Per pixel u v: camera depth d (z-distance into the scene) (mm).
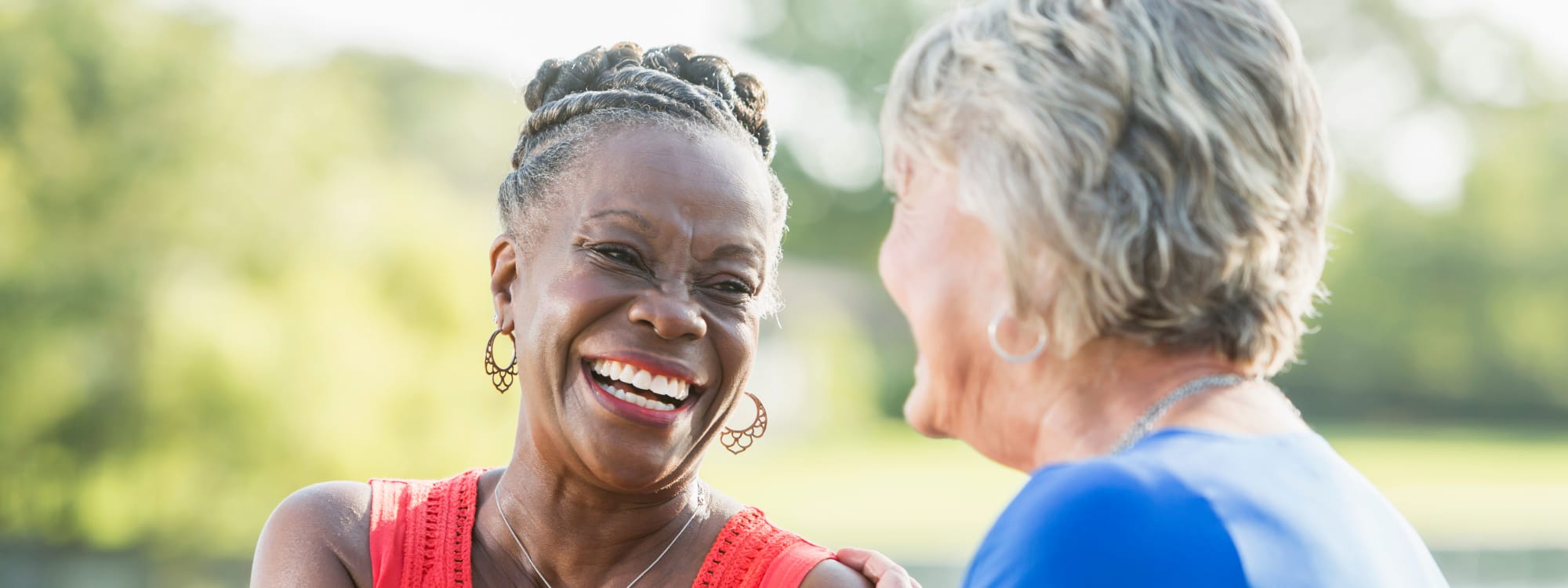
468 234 14555
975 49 1521
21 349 13438
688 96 1928
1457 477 25109
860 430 34094
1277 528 1328
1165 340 1491
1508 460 28828
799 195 41125
